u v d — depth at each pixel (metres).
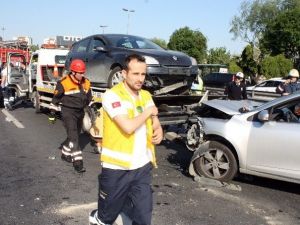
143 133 3.57
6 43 23.02
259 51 52.84
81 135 10.19
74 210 5.30
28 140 9.60
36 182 6.42
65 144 7.73
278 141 5.95
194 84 11.48
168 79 9.48
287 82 11.12
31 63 15.49
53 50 14.74
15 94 16.27
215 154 6.61
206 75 33.56
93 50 10.74
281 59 44.97
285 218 5.27
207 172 6.70
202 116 7.21
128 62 3.49
